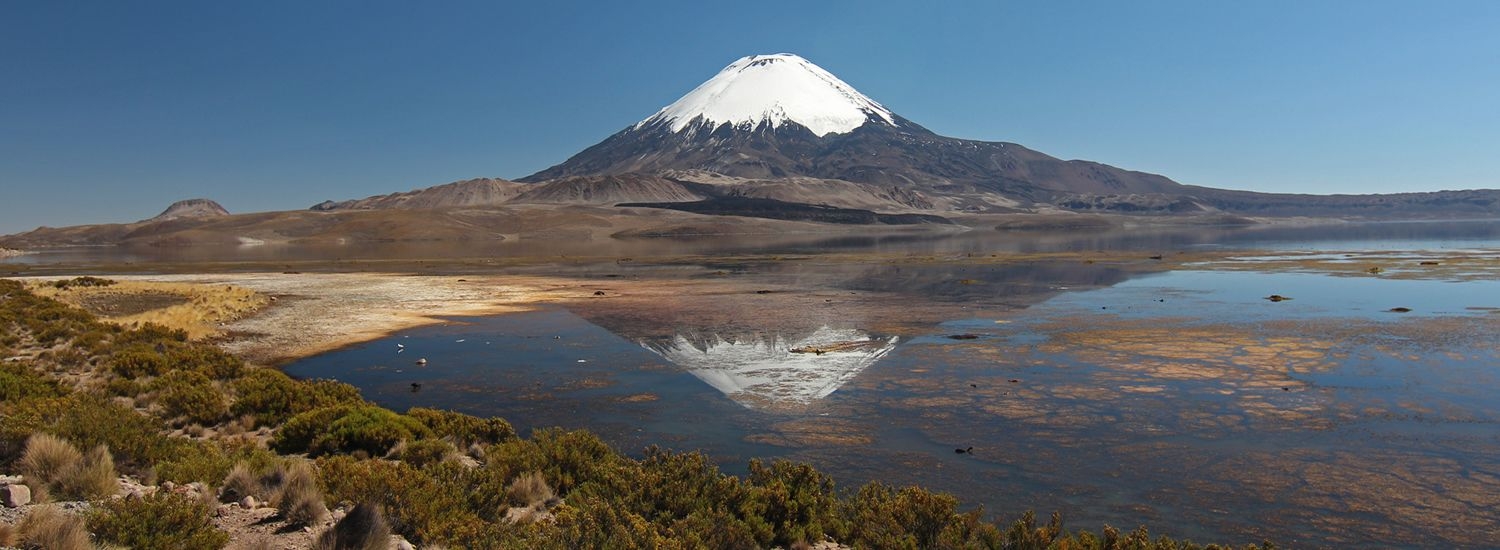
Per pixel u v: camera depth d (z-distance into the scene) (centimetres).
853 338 3075
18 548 628
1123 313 3722
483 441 1578
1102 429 1720
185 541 716
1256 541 1141
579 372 2453
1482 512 1232
